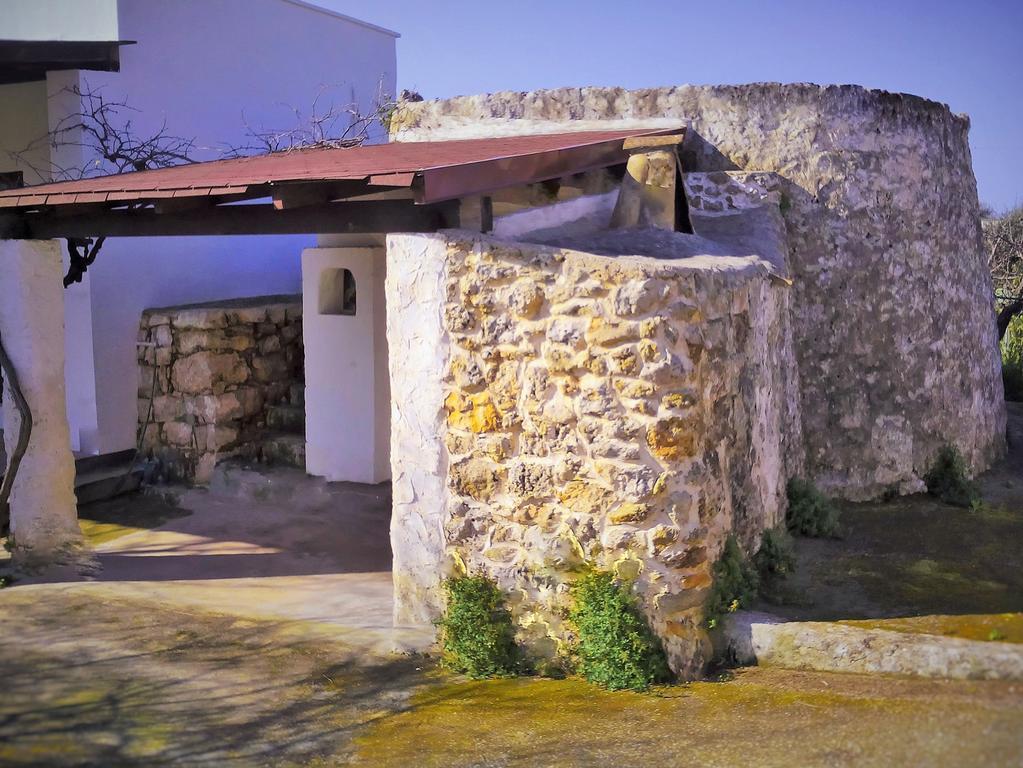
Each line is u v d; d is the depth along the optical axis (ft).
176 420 29.94
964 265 26.94
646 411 15.85
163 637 18.62
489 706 15.49
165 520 27.14
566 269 16.31
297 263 37.76
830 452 24.12
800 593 18.47
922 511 23.76
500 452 17.02
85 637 18.57
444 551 17.78
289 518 27.04
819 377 23.95
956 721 12.74
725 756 12.92
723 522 17.25
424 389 17.70
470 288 17.01
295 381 32.22
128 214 20.24
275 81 36.32
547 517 16.66
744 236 21.90
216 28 33.53
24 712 15.08
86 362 29.17
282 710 15.43
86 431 29.40
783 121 23.89
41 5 31.04
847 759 12.25
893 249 24.62
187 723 14.88
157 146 30.83
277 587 21.79
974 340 27.12
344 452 28.35
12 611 20.01
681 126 23.81
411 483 18.04
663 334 15.81
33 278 22.02
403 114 26.37
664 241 19.42
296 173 16.47
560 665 16.81
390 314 18.01
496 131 25.21
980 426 27.17
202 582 22.17
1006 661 14.14
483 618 16.94
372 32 41.34
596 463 16.21
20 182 31.04
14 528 22.58
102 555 24.17
